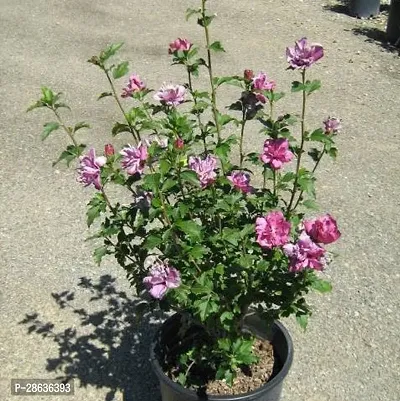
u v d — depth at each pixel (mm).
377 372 3088
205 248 2203
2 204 4348
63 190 4504
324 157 4926
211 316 2385
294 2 8602
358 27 7758
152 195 2217
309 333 3301
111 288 3611
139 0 8500
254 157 2529
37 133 5254
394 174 4742
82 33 7371
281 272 2254
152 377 3070
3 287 3613
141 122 2445
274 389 2500
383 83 6254
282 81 6242
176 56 2605
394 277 3691
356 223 4164
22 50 6914
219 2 8484
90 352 3205
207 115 5426
